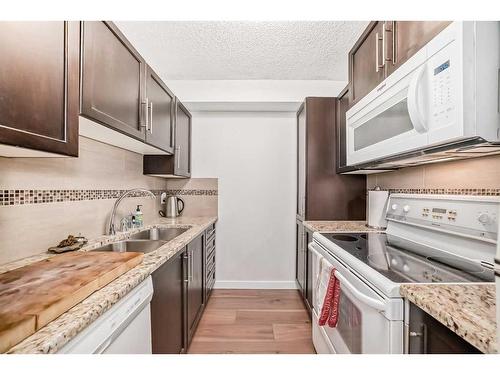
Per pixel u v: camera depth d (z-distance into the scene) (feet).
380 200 6.40
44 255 3.84
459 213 3.91
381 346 2.82
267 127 10.05
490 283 2.75
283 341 6.46
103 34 3.90
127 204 6.88
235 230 10.03
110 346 2.50
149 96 5.75
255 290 9.79
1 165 3.35
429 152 3.54
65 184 4.55
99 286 2.64
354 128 5.57
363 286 3.23
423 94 3.21
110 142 5.67
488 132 2.69
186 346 5.67
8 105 2.37
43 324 1.94
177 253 5.01
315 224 7.22
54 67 2.87
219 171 10.05
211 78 8.84
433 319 2.38
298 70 8.23
